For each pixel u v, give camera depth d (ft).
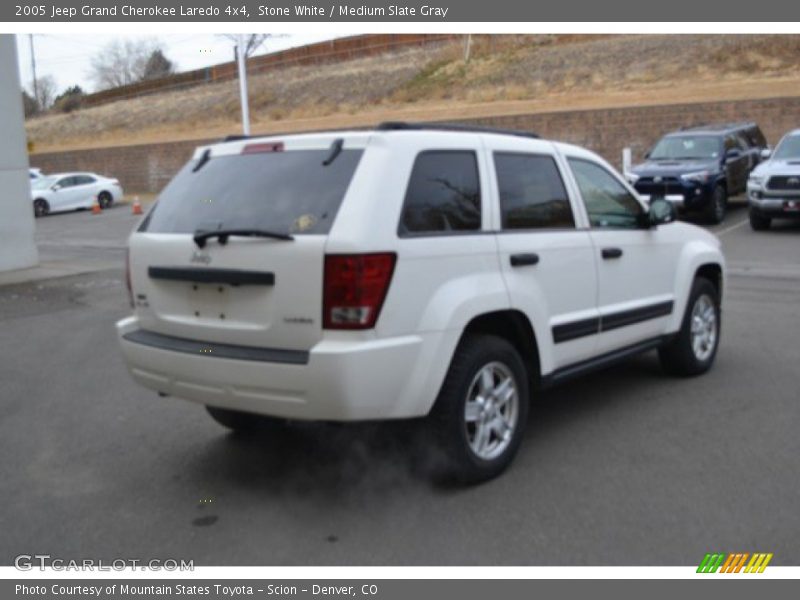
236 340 15.10
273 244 14.43
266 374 14.34
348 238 13.92
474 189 16.42
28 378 25.85
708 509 15.01
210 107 178.70
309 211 14.65
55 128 201.67
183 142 134.72
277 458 18.38
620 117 94.22
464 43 163.84
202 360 15.17
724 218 62.64
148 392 23.82
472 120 104.83
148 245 16.47
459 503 15.57
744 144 65.67
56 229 85.97
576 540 14.06
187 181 17.06
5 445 19.75
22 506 16.17
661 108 91.66
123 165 142.20
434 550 13.91
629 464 17.20
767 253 46.96
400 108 143.74
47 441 19.94
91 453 19.03
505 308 16.20
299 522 15.10
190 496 16.43
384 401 14.23
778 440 18.34
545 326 17.42
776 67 113.60
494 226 16.55
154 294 16.46
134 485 17.07
